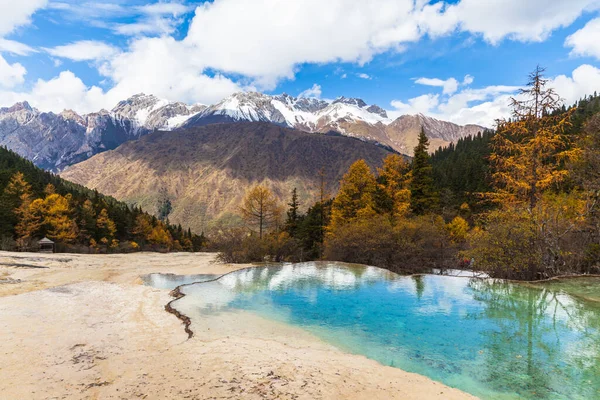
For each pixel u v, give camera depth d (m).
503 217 16.72
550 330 9.76
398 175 28.44
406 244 20.61
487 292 13.92
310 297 13.32
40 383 5.79
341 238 22.50
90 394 5.45
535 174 16.27
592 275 15.20
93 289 14.33
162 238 77.25
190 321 10.16
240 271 18.67
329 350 8.17
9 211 42.19
